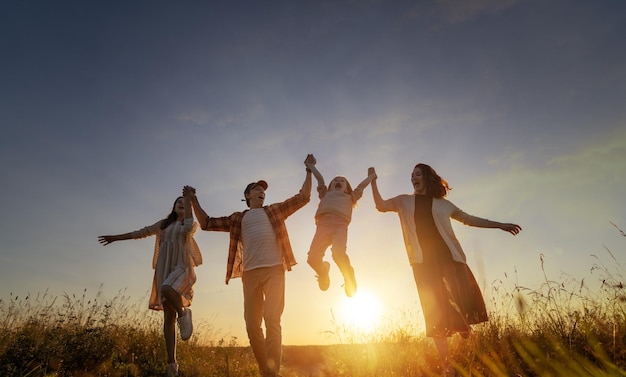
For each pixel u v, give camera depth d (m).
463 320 5.14
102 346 6.46
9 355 5.64
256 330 5.64
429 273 5.45
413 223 5.78
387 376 5.65
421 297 5.44
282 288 5.64
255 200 6.28
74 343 6.20
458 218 5.91
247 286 5.71
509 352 4.75
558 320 4.91
